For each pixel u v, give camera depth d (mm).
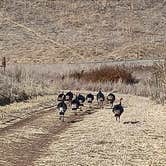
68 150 18453
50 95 39594
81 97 31625
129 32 106562
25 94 35188
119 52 89000
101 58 86562
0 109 28531
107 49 94312
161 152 18094
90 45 97125
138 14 118562
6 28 107062
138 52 86562
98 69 56375
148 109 30625
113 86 47531
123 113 28750
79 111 30234
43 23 111625
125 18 116062
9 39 100375
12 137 20734
